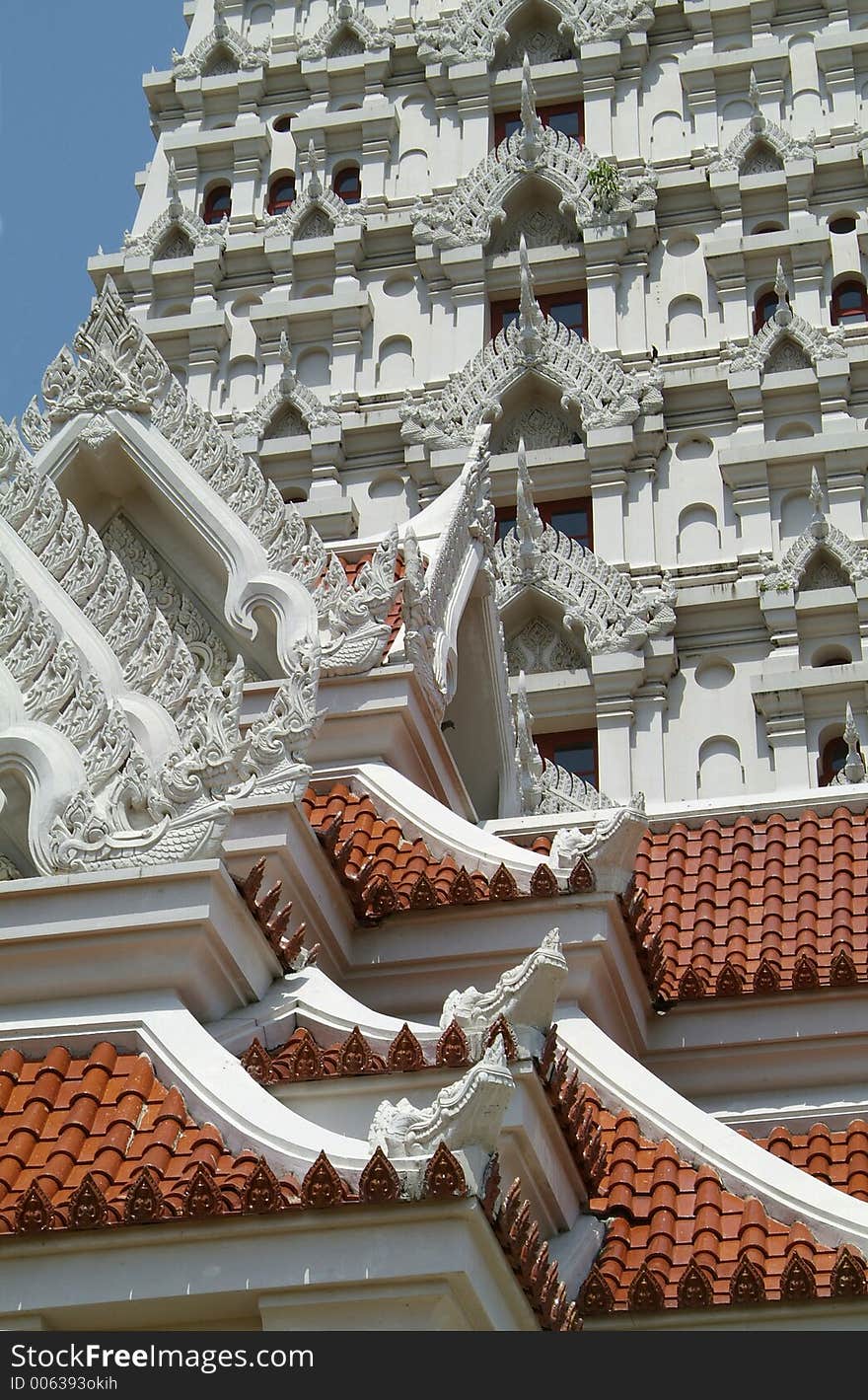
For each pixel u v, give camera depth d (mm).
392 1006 16797
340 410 34094
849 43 35000
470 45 36812
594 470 32438
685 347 33406
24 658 14969
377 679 18812
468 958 16703
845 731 28719
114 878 13969
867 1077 17516
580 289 34688
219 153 37469
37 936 13891
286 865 15703
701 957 18484
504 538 31984
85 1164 12656
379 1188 11719
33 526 15977
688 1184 15156
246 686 18062
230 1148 12820
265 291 35906
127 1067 13414
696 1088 17750
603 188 34375
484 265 34812
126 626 15398
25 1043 13688
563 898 16625
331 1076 13617
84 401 18922
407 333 34875
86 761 14492
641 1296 13742
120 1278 11906
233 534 18688
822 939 18516
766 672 30125
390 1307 11641
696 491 32219
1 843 14602
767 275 33844
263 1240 11852
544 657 31250
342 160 36875
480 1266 11789
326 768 18641
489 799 22359
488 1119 11875
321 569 19094
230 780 14391
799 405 32625
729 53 35406
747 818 20344
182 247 36719
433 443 33188
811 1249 14406
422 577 19594
